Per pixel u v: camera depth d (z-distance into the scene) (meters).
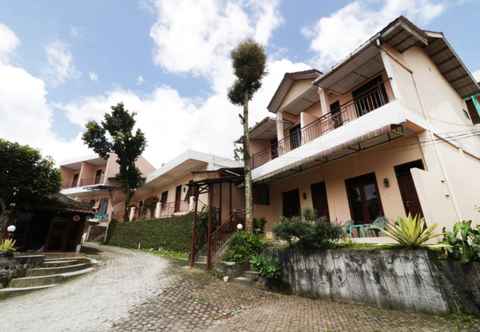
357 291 5.09
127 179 18.92
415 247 4.63
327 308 4.91
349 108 9.84
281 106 12.39
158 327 4.09
